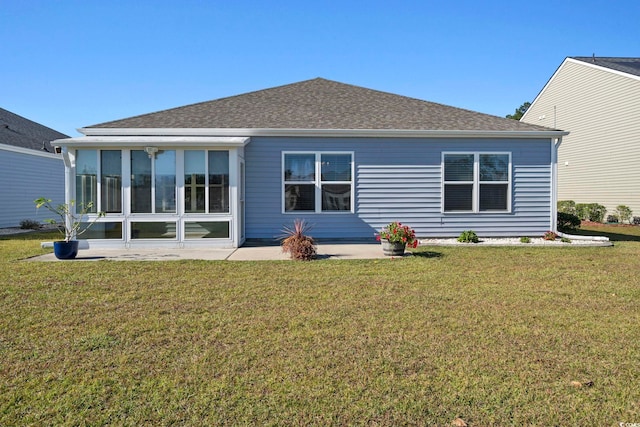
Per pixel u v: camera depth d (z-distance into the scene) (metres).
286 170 10.82
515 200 11.22
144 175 9.21
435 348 3.40
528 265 7.26
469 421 2.35
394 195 11.02
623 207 16.91
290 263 7.36
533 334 3.75
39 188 17.75
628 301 4.90
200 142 9.03
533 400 2.58
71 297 4.96
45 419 2.34
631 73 16.80
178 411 2.43
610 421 2.36
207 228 9.37
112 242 9.16
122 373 2.92
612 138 17.67
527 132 10.95
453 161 11.09
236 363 3.10
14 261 7.53
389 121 11.42
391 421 2.35
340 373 2.94
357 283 5.79
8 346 3.42
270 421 2.34
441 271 6.68
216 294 5.14
